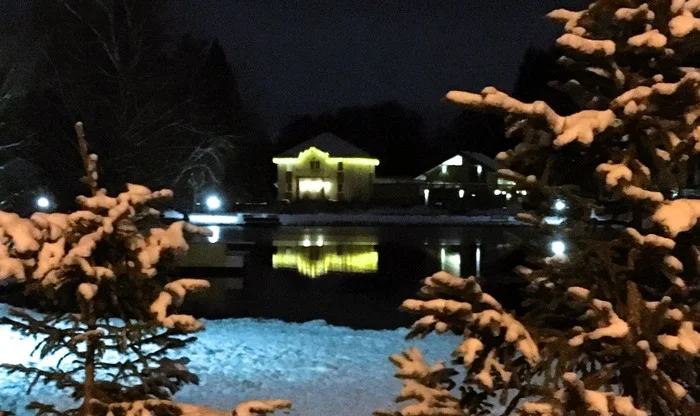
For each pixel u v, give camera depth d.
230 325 13.62
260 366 10.50
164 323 3.91
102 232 3.87
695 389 3.38
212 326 13.47
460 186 67.38
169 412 4.10
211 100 46.66
